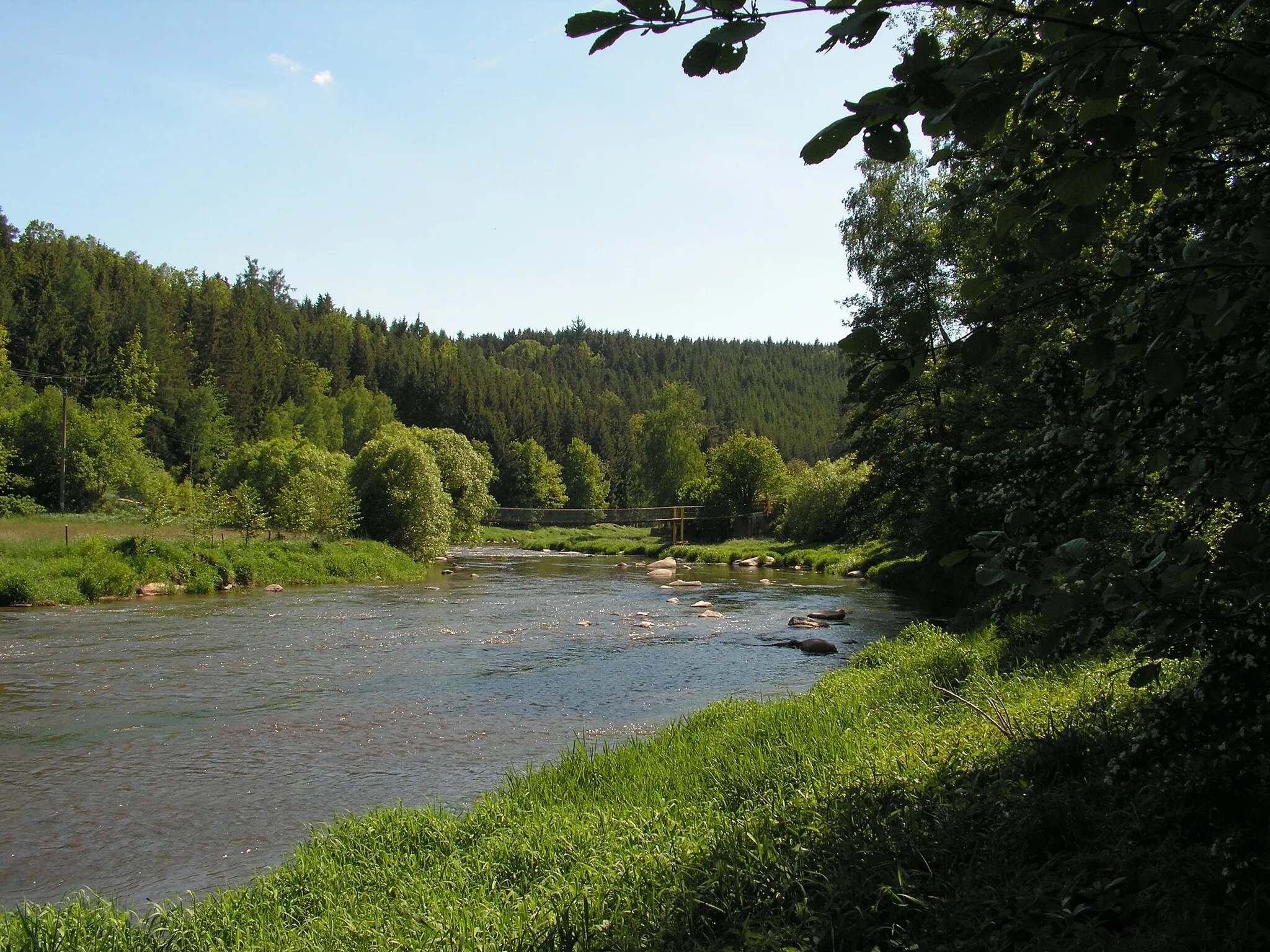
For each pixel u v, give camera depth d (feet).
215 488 110.42
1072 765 17.11
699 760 25.59
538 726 36.96
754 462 214.28
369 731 36.27
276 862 23.21
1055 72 6.37
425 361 417.90
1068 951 10.35
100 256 348.59
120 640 58.85
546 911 15.19
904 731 25.58
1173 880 11.28
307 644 58.80
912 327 7.38
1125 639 9.80
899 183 91.97
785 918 13.43
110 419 192.13
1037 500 11.59
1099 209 7.37
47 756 32.96
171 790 29.04
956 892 12.75
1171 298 8.61
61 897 21.17
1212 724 9.02
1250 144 8.36
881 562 123.75
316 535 125.39
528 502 331.57
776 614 77.10
